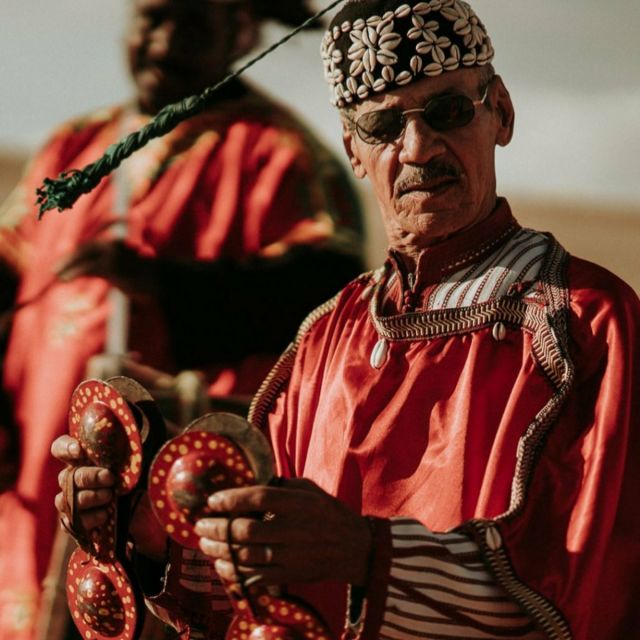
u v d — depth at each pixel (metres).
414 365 3.47
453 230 3.52
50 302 7.54
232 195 7.57
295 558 2.97
